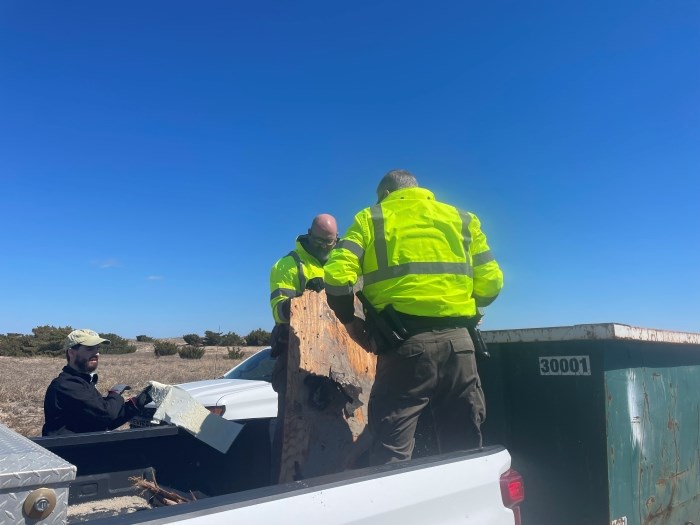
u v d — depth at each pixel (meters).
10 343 40.34
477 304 3.16
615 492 2.97
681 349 3.68
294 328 3.36
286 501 1.69
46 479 1.34
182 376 22.61
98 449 3.46
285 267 4.22
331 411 3.35
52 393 4.25
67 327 44.06
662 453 3.36
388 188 3.14
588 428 3.00
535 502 3.18
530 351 3.24
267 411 5.89
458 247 2.95
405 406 2.81
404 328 2.77
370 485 1.90
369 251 2.91
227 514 1.58
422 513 2.00
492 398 3.38
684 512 3.54
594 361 2.99
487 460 2.31
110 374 23.12
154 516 1.50
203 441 3.76
